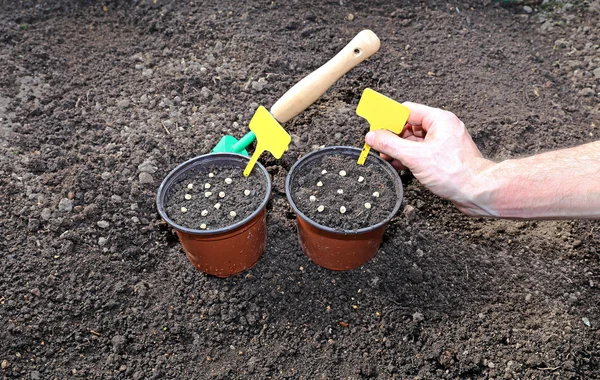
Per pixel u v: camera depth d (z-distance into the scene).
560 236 0.71
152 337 0.59
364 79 0.87
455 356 0.58
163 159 0.73
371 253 0.61
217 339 0.59
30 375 0.56
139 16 0.96
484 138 0.80
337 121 0.80
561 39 0.98
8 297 0.60
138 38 0.93
